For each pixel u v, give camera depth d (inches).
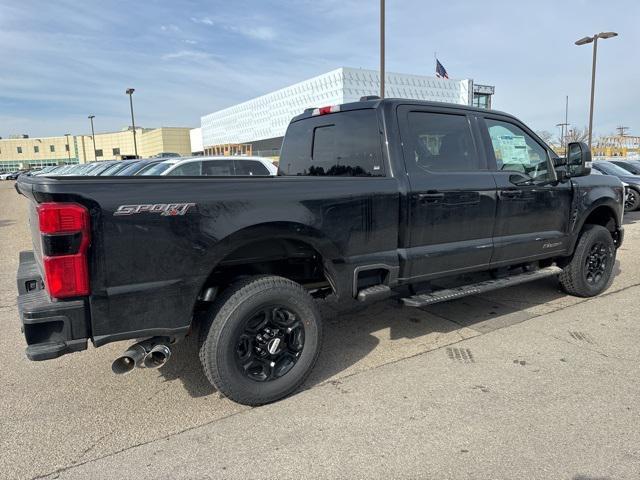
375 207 140.8
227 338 118.4
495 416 118.5
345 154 167.5
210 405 128.4
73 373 149.0
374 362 153.0
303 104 1563.7
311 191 128.6
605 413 118.6
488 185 167.9
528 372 142.6
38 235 110.7
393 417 119.3
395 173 147.9
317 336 133.4
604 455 101.9
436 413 120.6
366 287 146.6
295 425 117.0
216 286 130.6
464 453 104.0
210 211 113.8
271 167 394.6
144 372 149.3
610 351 156.9
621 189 226.2
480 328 181.5
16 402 131.2
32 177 112.0
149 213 106.5
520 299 217.8
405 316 197.2
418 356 156.7
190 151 3070.9
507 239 177.0
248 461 103.3
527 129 190.7
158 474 99.6
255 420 120.0
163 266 109.4
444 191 155.6
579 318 189.5
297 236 127.3
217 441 111.0
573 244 203.8
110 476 99.2
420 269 154.1
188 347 167.8
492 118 179.3
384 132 151.2
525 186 180.4
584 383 134.6
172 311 112.0
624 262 290.0
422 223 151.6
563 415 118.1
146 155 3533.5
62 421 121.3
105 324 105.2
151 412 125.1
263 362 127.0
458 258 162.6
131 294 106.4
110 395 134.8
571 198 198.1
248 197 119.0
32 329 99.7
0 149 4468.5
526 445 106.1
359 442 109.2
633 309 199.5
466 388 133.5
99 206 101.5
